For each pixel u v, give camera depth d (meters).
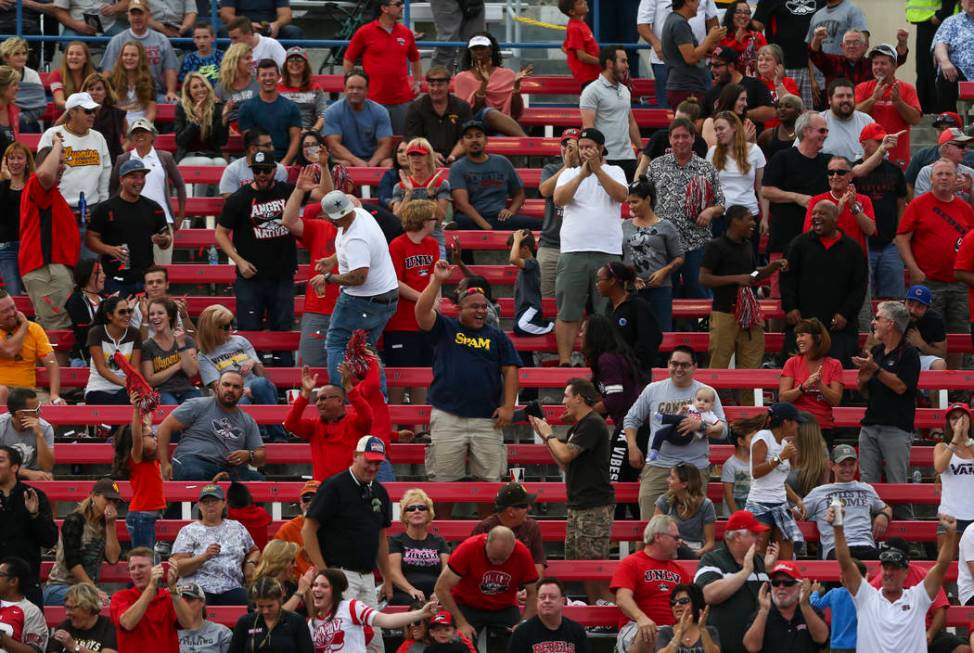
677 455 51.22
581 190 59.16
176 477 51.22
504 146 71.75
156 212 60.81
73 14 80.25
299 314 63.19
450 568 45.50
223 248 59.69
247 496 49.19
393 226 58.81
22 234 60.34
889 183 63.59
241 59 70.25
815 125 63.41
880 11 89.19
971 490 51.66
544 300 62.50
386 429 51.81
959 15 75.31
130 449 49.22
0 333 56.59
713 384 56.53
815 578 48.69
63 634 44.38
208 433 51.72
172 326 56.28
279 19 78.94
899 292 63.72
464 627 45.28
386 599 47.06
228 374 52.00
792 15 74.38
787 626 44.69
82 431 57.22
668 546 46.16
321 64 86.44
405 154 63.44
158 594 44.84
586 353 53.94
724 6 86.31
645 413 52.28
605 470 49.62
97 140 64.56
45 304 60.25
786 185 63.91
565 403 50.34
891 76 69.38
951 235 62.53
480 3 78.69
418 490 48.03
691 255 62.47
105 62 74.19
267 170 59.12
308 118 70.31
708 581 45.41
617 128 69.31
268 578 43.12
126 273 60.25
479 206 64.94
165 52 74.44
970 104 75.62
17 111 70.62
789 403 51.78
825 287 57.91
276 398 56.53
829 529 50.28
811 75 73.94
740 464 51.72
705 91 73.94
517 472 55.81
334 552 45.59
